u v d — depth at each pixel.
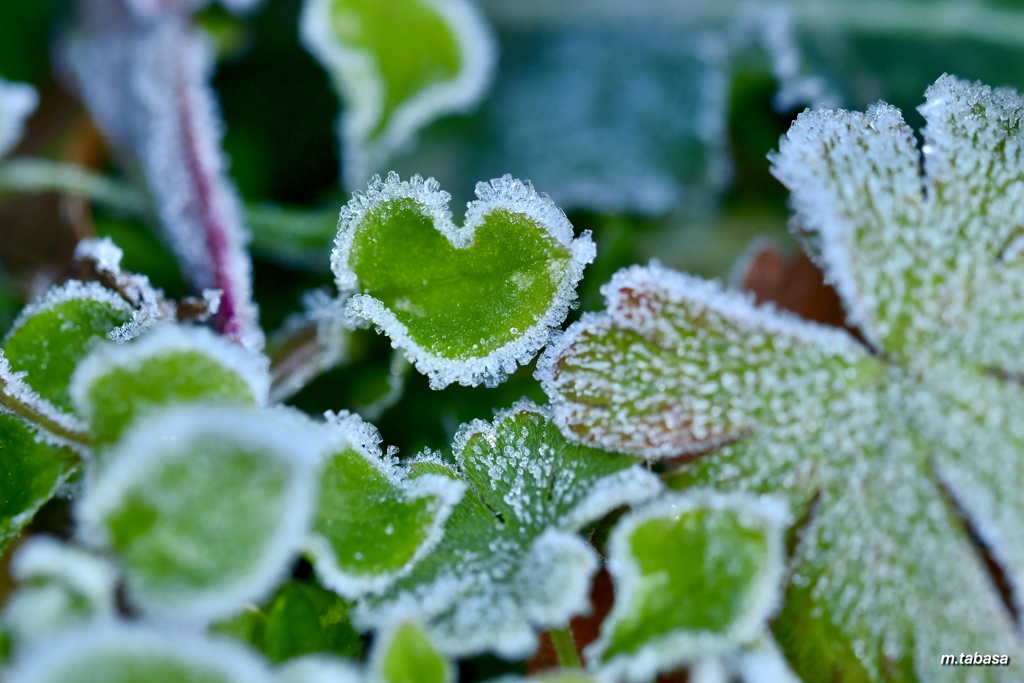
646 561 0.15
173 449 0.14
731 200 0.18
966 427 0.15
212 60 0.18
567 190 0.18
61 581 0.14
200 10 0.18
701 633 0.14
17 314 0.17
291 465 0.14
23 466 0.15
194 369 0.14
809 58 0.18
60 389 0.15
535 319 0.15
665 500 0.15
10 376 0.15
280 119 0.18
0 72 0.18
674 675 0.15
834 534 0.15
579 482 0.15
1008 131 0.15
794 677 0.15
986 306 0.15
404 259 0.15
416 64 0.17
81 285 0.15
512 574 0.15
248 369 0.14
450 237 0.15
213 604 0.14
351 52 0.17
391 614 0.15
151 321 0.15
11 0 0.18
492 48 0.19
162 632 0.14
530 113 0.18
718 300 0.15
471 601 0.15
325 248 0.17
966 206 0.15
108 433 0.14
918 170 0.15
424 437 0.16
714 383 0.15
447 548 0.15
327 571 0.15
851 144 0.15
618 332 0.15
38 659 0.13
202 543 0.14
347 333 0.16
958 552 0.15
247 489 0.14
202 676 0.14
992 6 0.18
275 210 0.17
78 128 0.18
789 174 0.15
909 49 0.18
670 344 0.15
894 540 0.15
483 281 0.15
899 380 0.15
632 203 0.18
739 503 0.15
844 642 0.15
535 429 0.15
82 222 0.17
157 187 0.17
